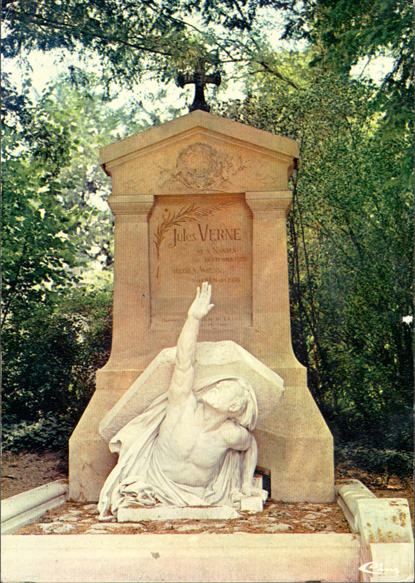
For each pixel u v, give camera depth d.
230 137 6.02
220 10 9.00
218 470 5.28
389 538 4.04
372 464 6.66
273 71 8.96
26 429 7.48
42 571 4.09
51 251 8.66
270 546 4.13
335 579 4.06
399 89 7.80
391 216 7.95
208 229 6.11
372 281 7.68
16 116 8.89
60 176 9.24
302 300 8.15
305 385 5.87
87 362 8.06
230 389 5.14
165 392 5.36
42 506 5.29
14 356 7.98
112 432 5.50
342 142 8.25
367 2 8.09
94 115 9.25
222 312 6.04
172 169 6.07
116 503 5.01
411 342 7.41
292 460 5.75
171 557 4.08
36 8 8.75
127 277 6.07
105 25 8.95
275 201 5.99
